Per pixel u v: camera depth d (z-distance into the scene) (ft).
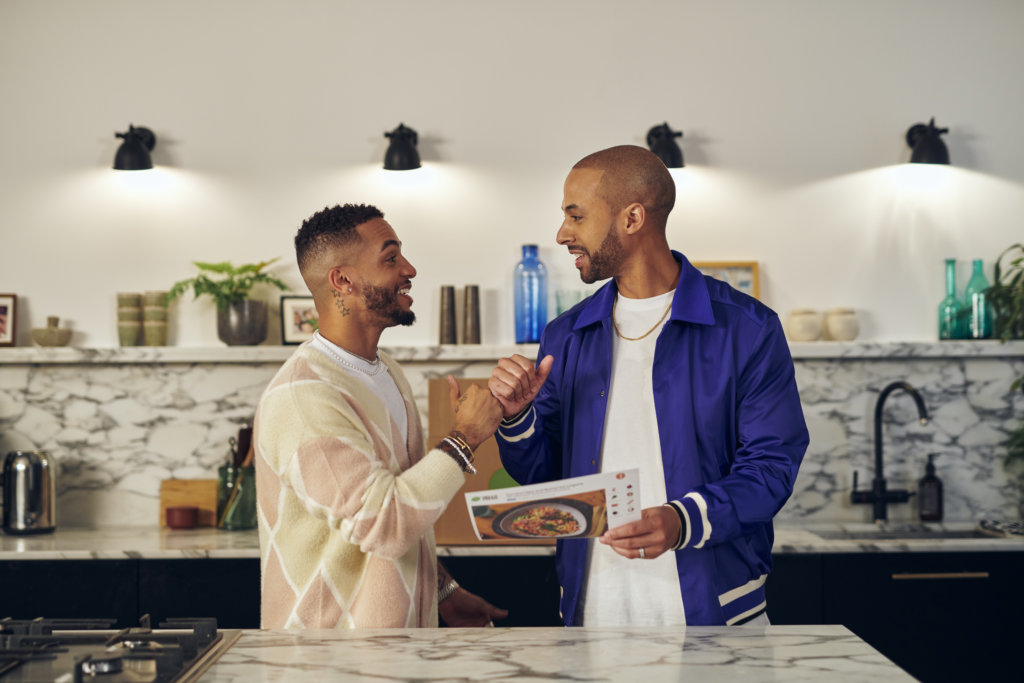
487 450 10.12
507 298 11.51
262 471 5.30
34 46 11.53
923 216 11.55
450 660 4.02
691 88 11.55
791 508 11.38
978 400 11.43
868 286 11.52
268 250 11.51
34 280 11.48
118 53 11.55
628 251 5.95
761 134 11.56
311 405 5.10
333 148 11.51
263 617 5.31
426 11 11.55
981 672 9.55
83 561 9.56
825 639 4.42
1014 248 11.50
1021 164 11.60
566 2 11.56
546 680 3.67
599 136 11.53
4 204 11.50
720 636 4.50
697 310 5.83
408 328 11.43
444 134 11.52
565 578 6.04
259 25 11.55
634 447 5.90
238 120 11.53
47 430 11.40
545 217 11.51
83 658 3.70
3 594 9.52
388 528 4.91
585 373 6.09
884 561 9.56
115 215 11.51
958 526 10.94
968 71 11.60
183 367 11.42
